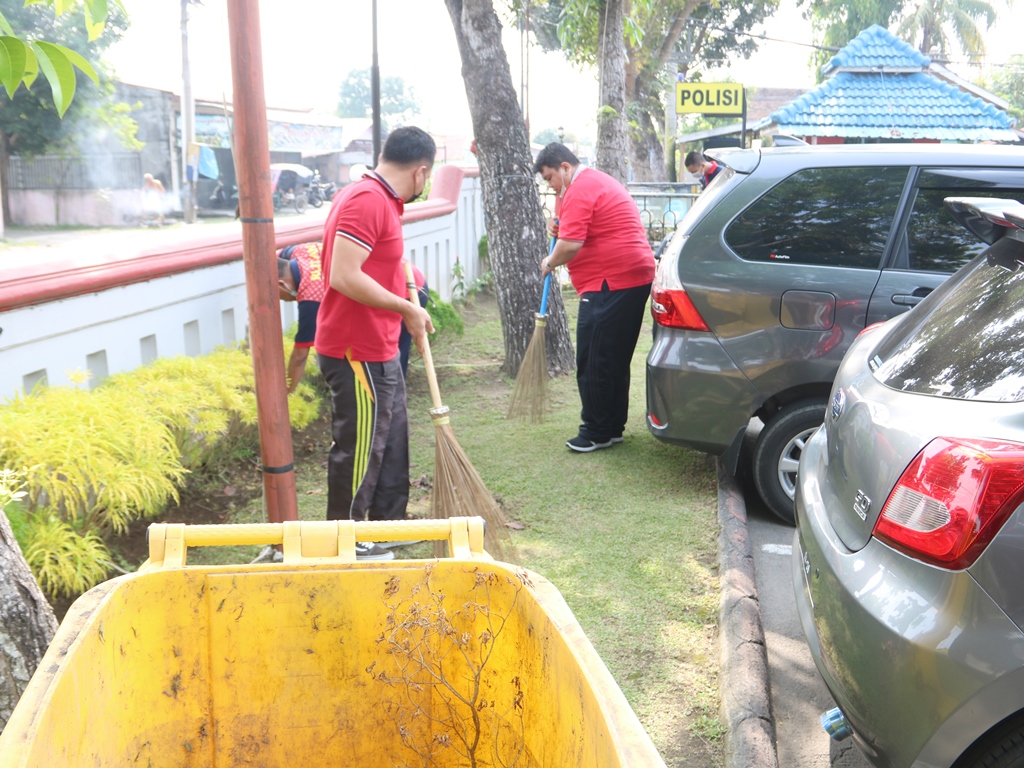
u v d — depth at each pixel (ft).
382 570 5.44
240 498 14.80
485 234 38.60
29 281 12.16
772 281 13.57
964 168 13.21
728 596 11.12
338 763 5.57
